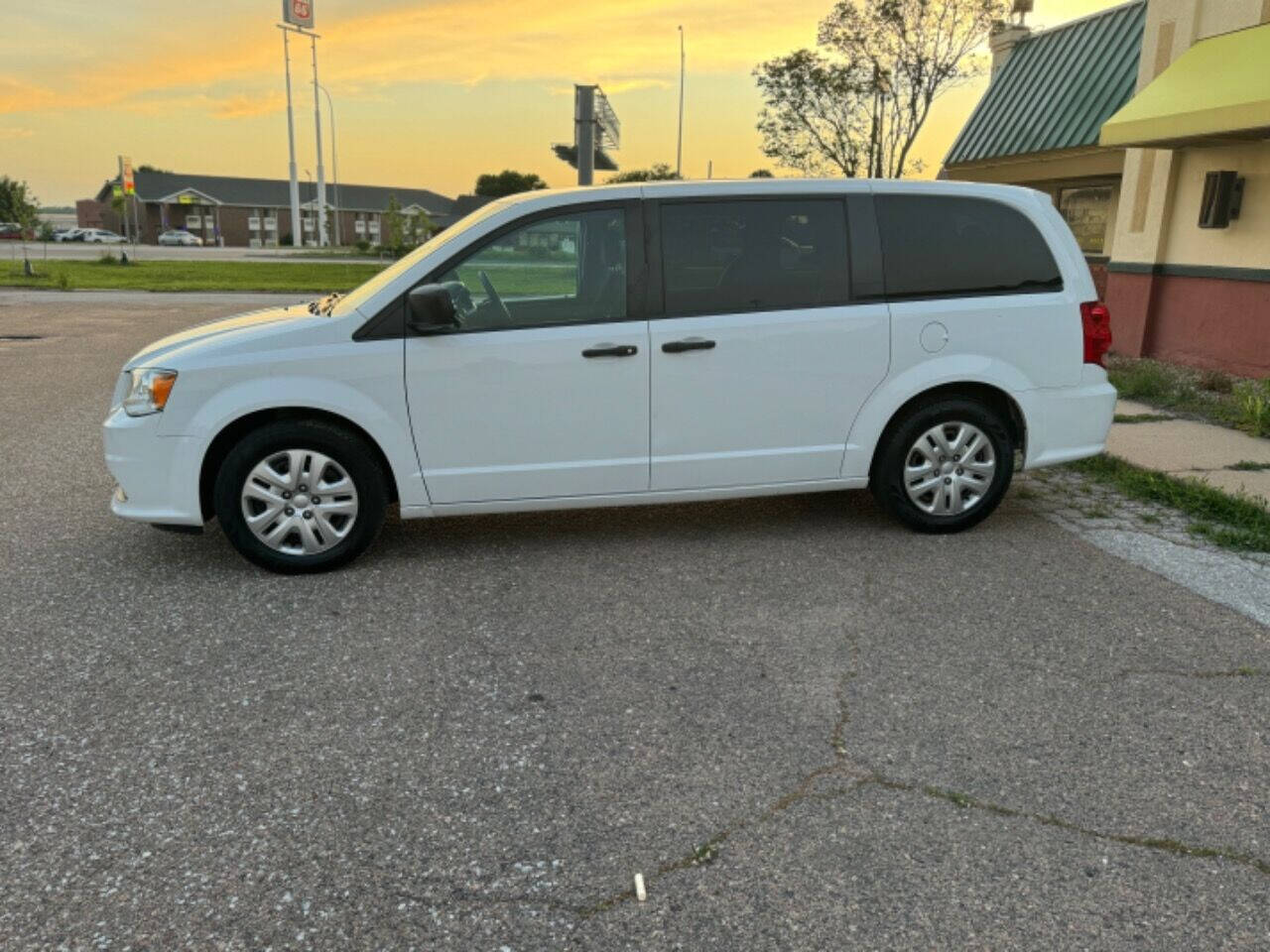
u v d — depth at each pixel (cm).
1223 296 989
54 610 425
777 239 483
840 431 499
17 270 3431
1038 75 1496
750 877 252
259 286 2823
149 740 318
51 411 890
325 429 455
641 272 472
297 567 465
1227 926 233
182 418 446
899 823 273
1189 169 1026
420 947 228
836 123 2127
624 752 312
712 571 472
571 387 467
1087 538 518
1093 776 295
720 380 479
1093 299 519
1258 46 887
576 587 452
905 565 478
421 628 407
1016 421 523
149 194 10369
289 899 244
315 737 321
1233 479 615
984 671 365
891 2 1939
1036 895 244
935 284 497
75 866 256
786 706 340
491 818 277
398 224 5856
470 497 475
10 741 317
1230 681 355
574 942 230
